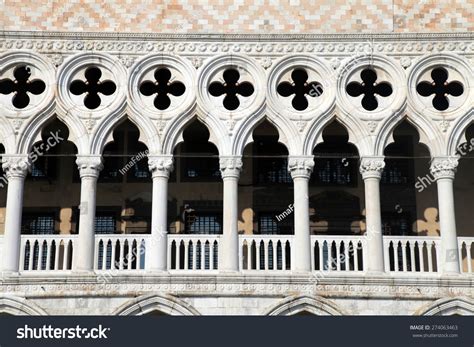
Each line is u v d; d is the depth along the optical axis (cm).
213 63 3828
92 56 3825
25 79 3891
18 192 3712
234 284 3612
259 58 3834
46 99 3784
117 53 3831
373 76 3897
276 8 3900
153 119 3775
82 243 3656
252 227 4125
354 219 4138
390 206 4156
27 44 3834
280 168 4188
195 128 4194
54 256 3962
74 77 3825
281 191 4172
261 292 3606
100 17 3884
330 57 3838
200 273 3631
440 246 3719
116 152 4191
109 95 3831
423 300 3609
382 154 3762
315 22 3884
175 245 4000
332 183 4175
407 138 4184
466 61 3825
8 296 3581
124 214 4134
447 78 3844
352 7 3900
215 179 4175
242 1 3903
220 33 3838
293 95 3816
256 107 3781
